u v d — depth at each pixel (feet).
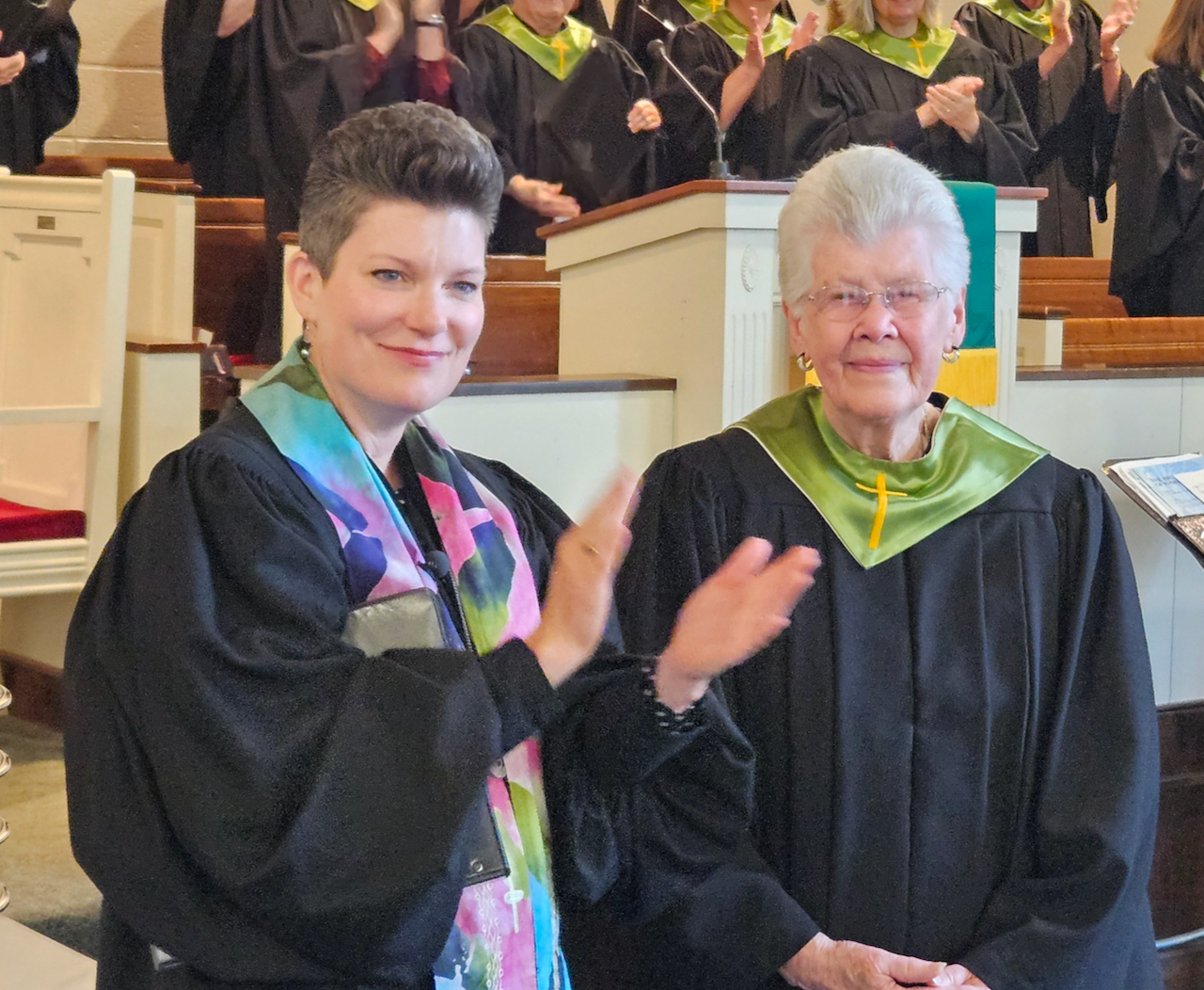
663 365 11.71
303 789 4.42
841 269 6.28
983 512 6.72
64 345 12.07
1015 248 11.96
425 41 17.85
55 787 11.34
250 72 17.90
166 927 4.50
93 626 4.76
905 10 17.47
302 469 4.91
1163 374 12.72
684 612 5.10
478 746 4.50
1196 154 19.04
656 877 6.07
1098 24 23.77
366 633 4.81
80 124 21.68
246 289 17.89
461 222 4.90
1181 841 12.19
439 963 4.78
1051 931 6.10
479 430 10.48
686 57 19.97
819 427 6.82
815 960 6.07
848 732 6.35
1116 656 6.59
